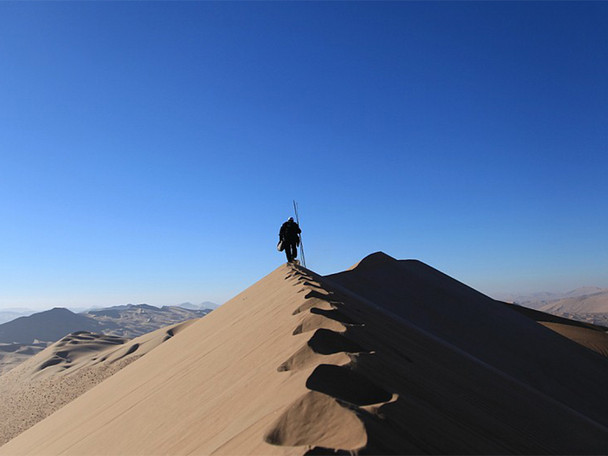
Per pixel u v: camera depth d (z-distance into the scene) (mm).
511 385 10219
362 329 7359
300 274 17906
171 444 5434
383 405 3699
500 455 4152
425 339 12242
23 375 91375
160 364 15570
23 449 14078
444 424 4031
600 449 7105
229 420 4797
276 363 5750
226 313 20172
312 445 2844
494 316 36188
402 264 44500
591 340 42375
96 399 16078
